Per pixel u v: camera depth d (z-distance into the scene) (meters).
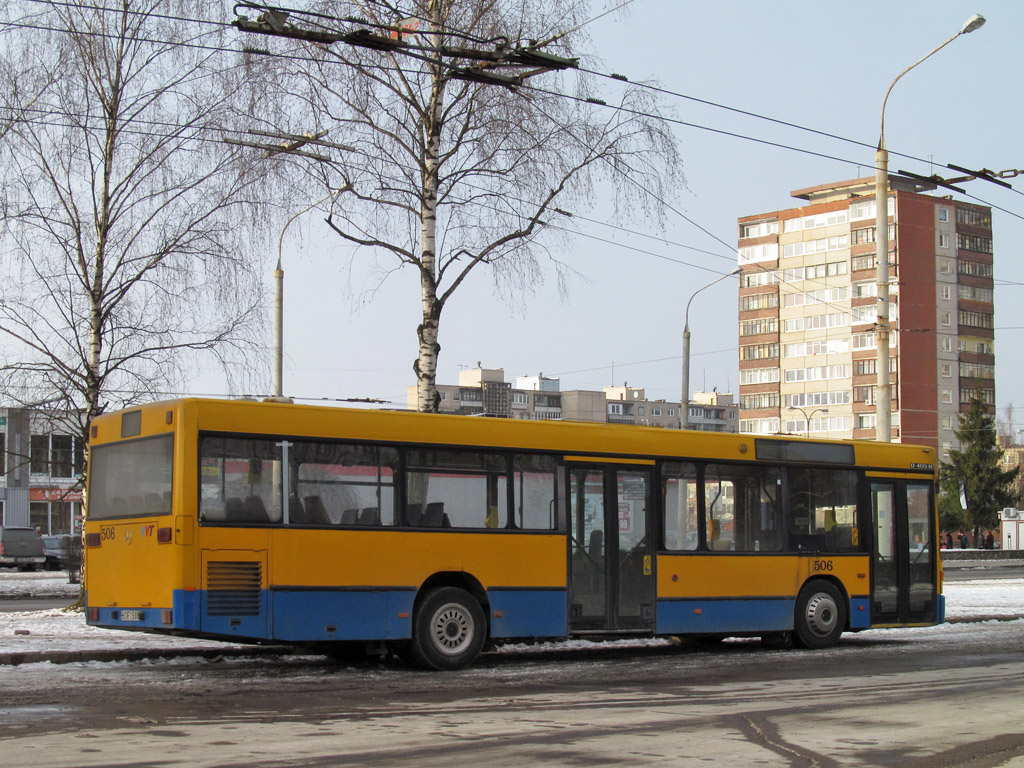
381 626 14.43
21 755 8.45
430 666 14.77
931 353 100.25
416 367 21.09
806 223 104.81
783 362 105.69
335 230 20.84
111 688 12.40
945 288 101.56
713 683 13.58
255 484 13.80
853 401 100.44
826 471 18.69
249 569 13.62
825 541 18.47
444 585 15.24
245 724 10.08
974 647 18.48
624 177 21.17
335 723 10.22
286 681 13.38
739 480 17.72
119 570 14.05
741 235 109.62
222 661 15.53
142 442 13.98
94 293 22.39
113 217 22.45
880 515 19.20
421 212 21.23
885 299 24.59
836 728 10.20
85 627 18.38
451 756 8.67
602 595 16.16
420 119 21.23
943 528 90.94
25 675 13.38
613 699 12.09
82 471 23.12
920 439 98.81
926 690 12.93
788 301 105.75
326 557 14.12
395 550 14.59
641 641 19.53
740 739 9.58
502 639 15.85
